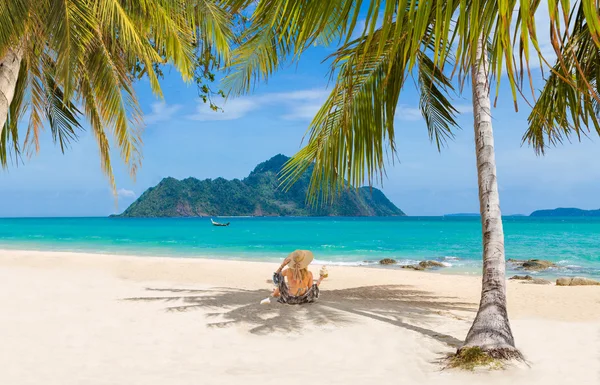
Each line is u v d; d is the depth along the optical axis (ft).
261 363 15.55
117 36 27.68
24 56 25.32
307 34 7.75
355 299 29.89
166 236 152.25
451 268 63.10
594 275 56.44
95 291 31.04
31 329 19.72
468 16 7.57
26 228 231.30
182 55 28.09
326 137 23.31
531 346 18.07
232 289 33.73
